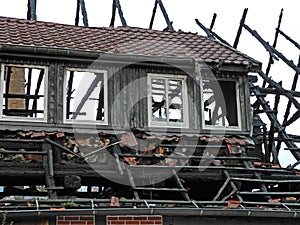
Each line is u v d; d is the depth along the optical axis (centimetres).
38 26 1484
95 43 1393
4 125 1206
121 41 1452
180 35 1608
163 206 1054
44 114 1241
